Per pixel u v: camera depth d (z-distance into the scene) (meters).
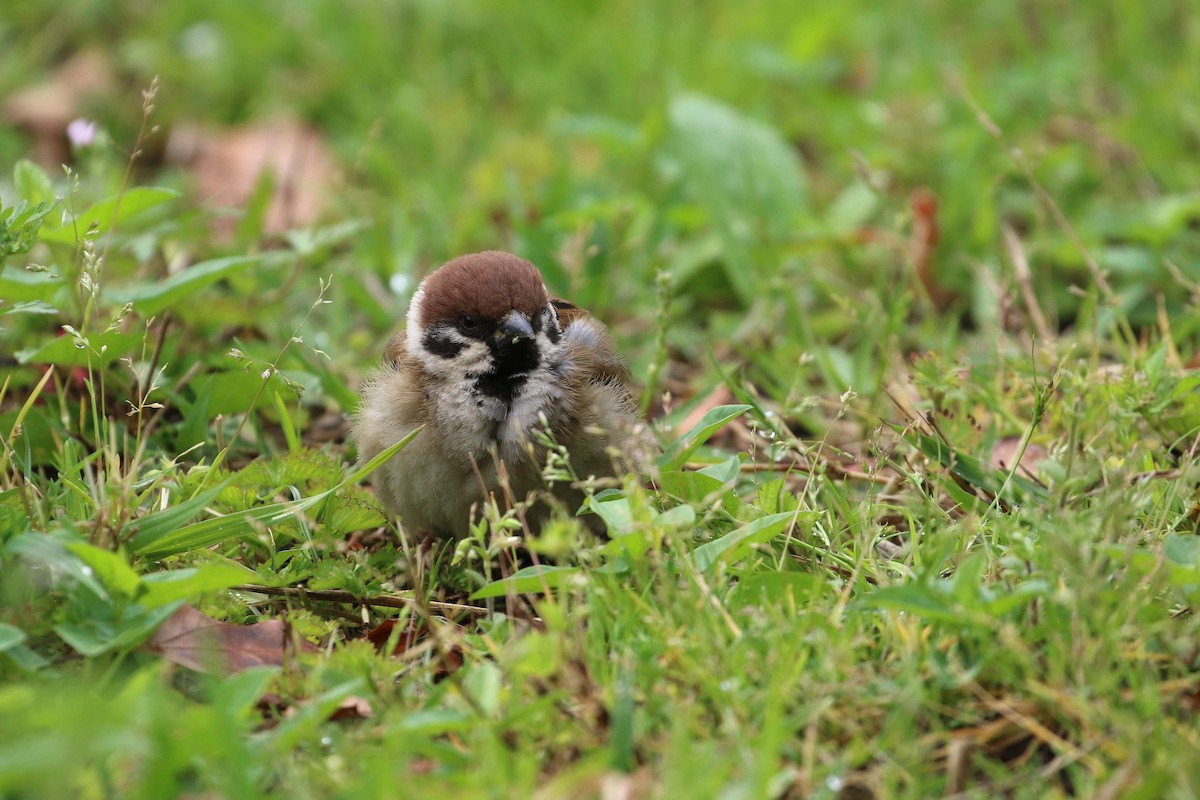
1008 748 6.00
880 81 15.09
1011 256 11.86
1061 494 6.77
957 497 7.89
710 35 16.02
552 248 11.92
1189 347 10.68
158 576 6.21
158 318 10.11
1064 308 11.95
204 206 12.32
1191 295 11.34
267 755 5.55
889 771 5.55
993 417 9.11
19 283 8.52
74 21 16.95
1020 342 10.88
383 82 15.72
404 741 5.63
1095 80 14.47
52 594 6.44
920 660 6.11
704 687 6.02
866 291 10.99
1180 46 14.73
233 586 7.00
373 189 14.22
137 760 5.49
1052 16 15.58
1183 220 11.88
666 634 6.28
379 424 8.59
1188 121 13.33
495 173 13.84
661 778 5.35
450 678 6.12
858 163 11.45
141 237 10.96
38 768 4.75
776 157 12.68
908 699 5.78
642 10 16.11
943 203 13.03
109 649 6.09
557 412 8.44
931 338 11.08
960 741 5.64
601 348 9.05
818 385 11.01
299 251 10.80
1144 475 7.57
